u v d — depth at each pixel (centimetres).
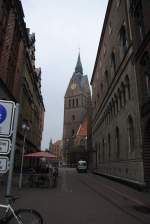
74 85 13062
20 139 3078
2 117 532
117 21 2866
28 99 3881
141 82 1930
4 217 580
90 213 1005
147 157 1809
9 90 2291
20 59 2889
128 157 2225
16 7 2484
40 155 2297
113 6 3116
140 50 1934
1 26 2130
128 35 2339
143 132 1842
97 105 4753
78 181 2786
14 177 2630
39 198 1377
